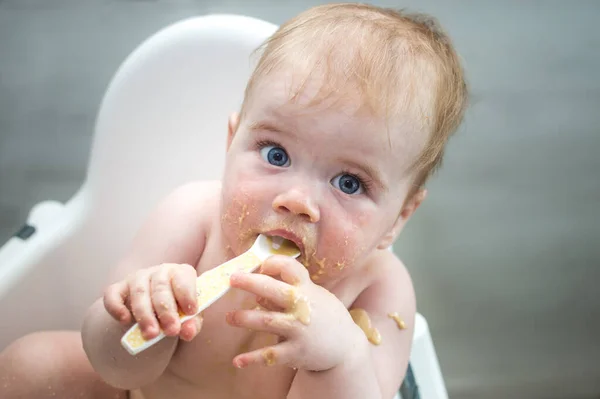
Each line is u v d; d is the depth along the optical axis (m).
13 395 0.91
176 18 1.77
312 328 0.73
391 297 0.94
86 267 1.18
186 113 1.16
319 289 0.76
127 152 1.17
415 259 1.69
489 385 1.60
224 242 0.90
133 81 1.14
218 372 0.90
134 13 1.78
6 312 1.09
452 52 0.91
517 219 1.74
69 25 1.76
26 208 1.63
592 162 1.80
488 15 1.88
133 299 0.70
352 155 0.76
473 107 1.80
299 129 0.76
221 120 1.16
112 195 1.17
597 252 1.74
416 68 0.81
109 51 1.74
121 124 1.16
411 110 0.79
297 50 0.79
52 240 1.14
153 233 0.94
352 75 0.77
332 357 0.75
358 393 0.79
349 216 0.78
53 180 1.66
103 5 1.78
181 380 0.92
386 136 0.77
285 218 0.76
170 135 1.17
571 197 1.77
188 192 0.97
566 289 1.70
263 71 0.81
